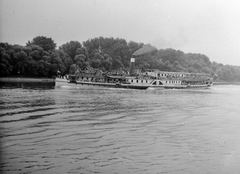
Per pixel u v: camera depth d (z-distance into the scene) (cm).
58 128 4609
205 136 4484
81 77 14188
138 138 4212
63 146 3725
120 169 3112
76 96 9000
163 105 7731
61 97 8525
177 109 7100
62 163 3203
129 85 13612
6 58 15250
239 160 3503
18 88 10825
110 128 4756
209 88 18312
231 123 5547
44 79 16375
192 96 11044
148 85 14162
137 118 5700
